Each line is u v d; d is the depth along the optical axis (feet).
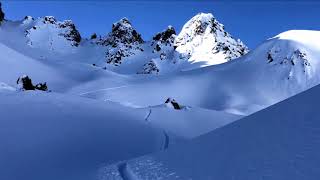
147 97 410.52
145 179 44.01
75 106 131.44
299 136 35.40
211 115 173.06
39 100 131.64
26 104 121.80
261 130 42.01
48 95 143.23
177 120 152.56
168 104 182.19
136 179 45.09
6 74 362.33
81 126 102.89
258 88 458.50
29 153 72.59
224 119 170.60
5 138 82.69
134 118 134.21
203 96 435.94
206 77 490.49
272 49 529.04
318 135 33.71
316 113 37.93
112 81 463.42
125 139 97.04
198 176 38.88
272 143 37.19
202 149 46.37
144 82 471.21
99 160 71.41
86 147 82.02
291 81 466.70
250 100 429.79
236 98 431.84
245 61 535.19
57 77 449.48
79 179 52.95
